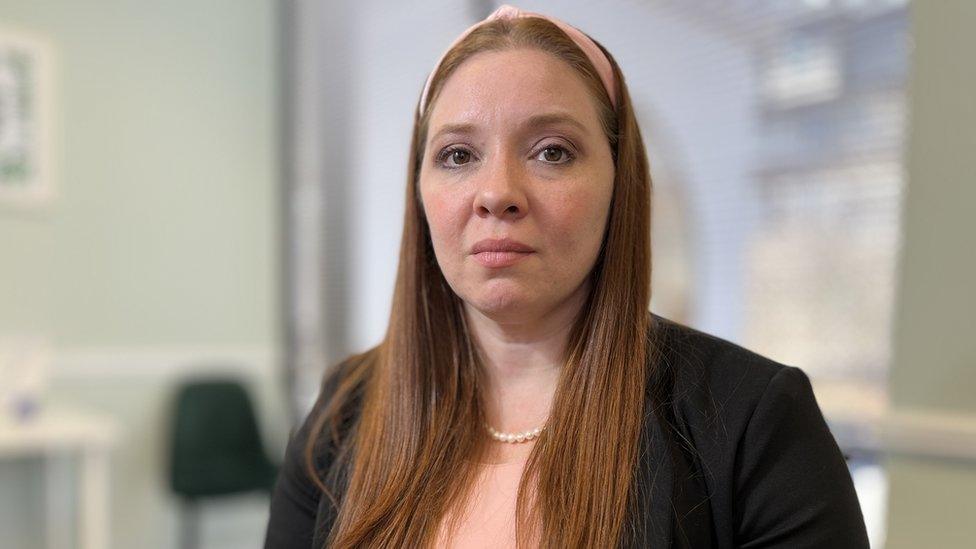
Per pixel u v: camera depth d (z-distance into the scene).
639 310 0.69
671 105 1.97
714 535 0.63
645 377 0.68
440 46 2.57
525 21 0.67
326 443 0.82
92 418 2.17
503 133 0.63
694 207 1.93
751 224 1.82
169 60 2.76
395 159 2.72
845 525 0.60
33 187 2.44
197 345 2.82
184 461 2.59
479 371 0.76
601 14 2.12
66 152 2.52
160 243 2.73
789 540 0.60
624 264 0.69
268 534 0.84
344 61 2.93
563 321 0.71
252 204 2.96
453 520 0.67
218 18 2.88
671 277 1.97
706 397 0.66
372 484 0.73
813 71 1.70
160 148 2.74
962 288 1.26
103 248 2.60
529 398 0.73
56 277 2.50
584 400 0.67
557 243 0.62
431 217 0.66
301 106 3.04
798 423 0.63
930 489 1.28
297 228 3.06
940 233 1.29
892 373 1.35
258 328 2.98
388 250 2.74
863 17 1.61
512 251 0.62
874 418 1.54
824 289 1.69
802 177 1.72
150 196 2.71
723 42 1.86
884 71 1.58
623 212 0.69
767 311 1.79
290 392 3.04
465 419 0.73
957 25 1.26
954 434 1.25
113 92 2.62
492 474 0.69
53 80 2.47
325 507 0.78
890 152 1.57
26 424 2.04
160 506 2.70
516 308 0.63
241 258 2.94
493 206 0.61
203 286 2.84
